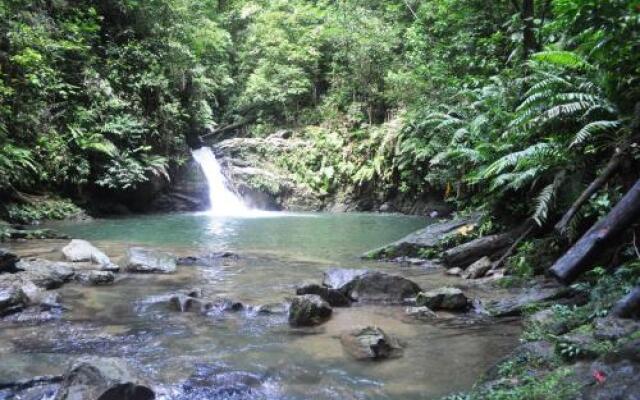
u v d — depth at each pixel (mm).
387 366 4258
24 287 6094
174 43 19641
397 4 22047
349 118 21766
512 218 9031
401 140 18656
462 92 11547
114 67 18484
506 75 11164
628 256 6117
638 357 3123
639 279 4562
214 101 24734
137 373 3805
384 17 22656
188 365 4238
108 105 17328
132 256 8266
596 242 5285
